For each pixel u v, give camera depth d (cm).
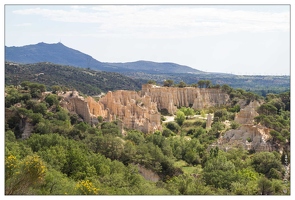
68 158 9619
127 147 11831
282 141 13000
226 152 12488
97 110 16662
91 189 7375
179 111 19188
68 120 14462
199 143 13775
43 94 16425
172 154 12600
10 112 13400
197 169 11369
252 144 13025
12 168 6356
